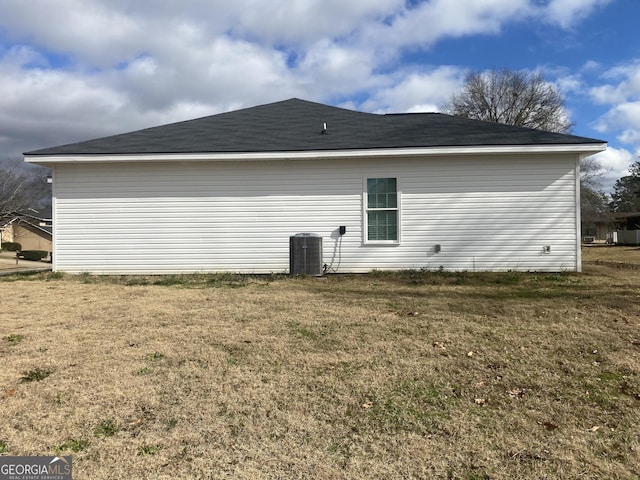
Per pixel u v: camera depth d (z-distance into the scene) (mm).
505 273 10469
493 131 11422
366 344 4840
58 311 6586
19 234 50688
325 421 3182
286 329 5465
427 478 2535
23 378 3924
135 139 11625
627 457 2719
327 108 14391
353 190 10914
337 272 10938
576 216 10562
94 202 11055
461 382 3834
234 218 11055
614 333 5184
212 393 3615
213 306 6871
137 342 4957
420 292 8109
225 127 12570
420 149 10367
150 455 2756
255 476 2551
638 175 47375
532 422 3152
